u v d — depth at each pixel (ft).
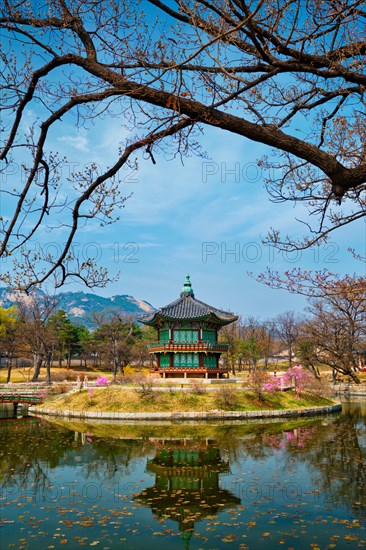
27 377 256.52
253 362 250.78
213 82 20.49
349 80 19.16
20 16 17.65
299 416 125.29
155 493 50.01
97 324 301.84
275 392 139.74
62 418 122.72
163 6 18.21
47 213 19.62
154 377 157.28
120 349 257.34
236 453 72.02
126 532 38.29
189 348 155.94
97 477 57.67
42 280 20.54
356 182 17.42
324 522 40.01
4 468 62.80
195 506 45.29
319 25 20.58
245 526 39.42
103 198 19.72
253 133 17.08
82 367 324.39
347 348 179.42
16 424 111.14
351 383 213.66
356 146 27.68
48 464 65.41
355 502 45.52
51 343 229.04
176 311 164.45
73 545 35.50
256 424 108.99
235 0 17.38
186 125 17.95
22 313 244.63
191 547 34.94
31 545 35.60
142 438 88.12
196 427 103.86
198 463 65.21
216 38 15.74
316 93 23.34
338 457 67.46
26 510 44.32
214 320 162.71
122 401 127.34
